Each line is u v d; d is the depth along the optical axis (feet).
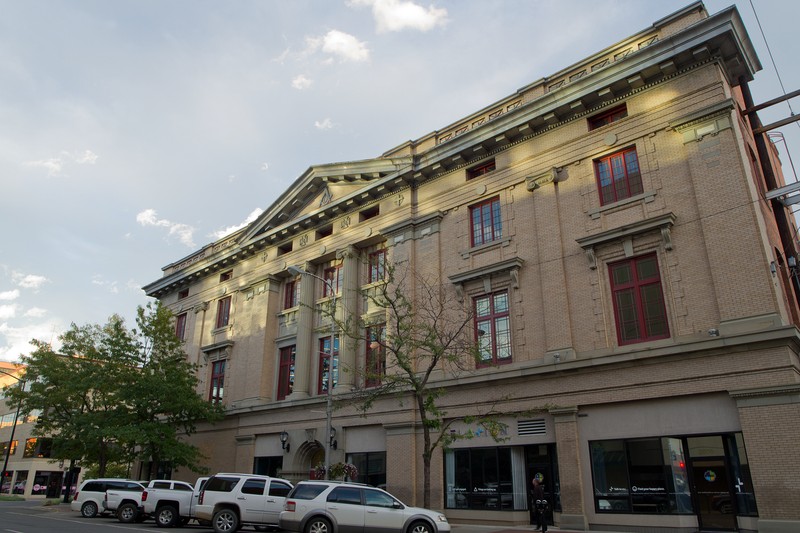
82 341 102.27
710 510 52.19
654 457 55.67
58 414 103.04
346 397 82.43
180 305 126.62
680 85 62.95
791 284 61.57
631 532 54.85
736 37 60.29
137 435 87.15
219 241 123.24
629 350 58.80
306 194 102.42
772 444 48.75
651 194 62.18
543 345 66.18
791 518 46.47
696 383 54.19
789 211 75.10
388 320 76.38
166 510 66.95
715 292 55.16
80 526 62.18
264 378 98.94
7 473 201.77
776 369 50.06
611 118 69.36
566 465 59.98
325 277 98.32
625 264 62.95
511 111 74.49
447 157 80.74
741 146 59.00
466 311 67.67
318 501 49.62
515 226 72.95
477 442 68.49
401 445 74.23
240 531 59.31
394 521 49.34
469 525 65.51
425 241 81.76
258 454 95.20
